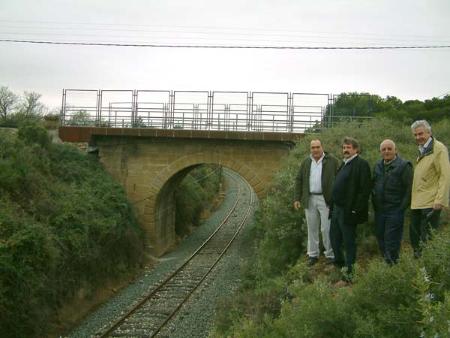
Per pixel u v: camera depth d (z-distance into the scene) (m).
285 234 12.38
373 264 5.55
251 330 6.76
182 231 32.38
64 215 17.30
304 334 4.86
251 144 24.81
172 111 25.73
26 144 21.33
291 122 25.12
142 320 14.88
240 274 19.34
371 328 4.56
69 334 14.05
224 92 25.55
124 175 25.52
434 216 6.67
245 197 53.00
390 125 20.19
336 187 7.77
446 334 3.67
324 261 9.62
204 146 25.08
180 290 18.50
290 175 14.74
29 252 13.63
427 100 42.72
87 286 17.09
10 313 12.22
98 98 26.25
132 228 22.81
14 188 16.83
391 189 7.16
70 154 23.78
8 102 46.94
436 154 6.62
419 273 4.47
